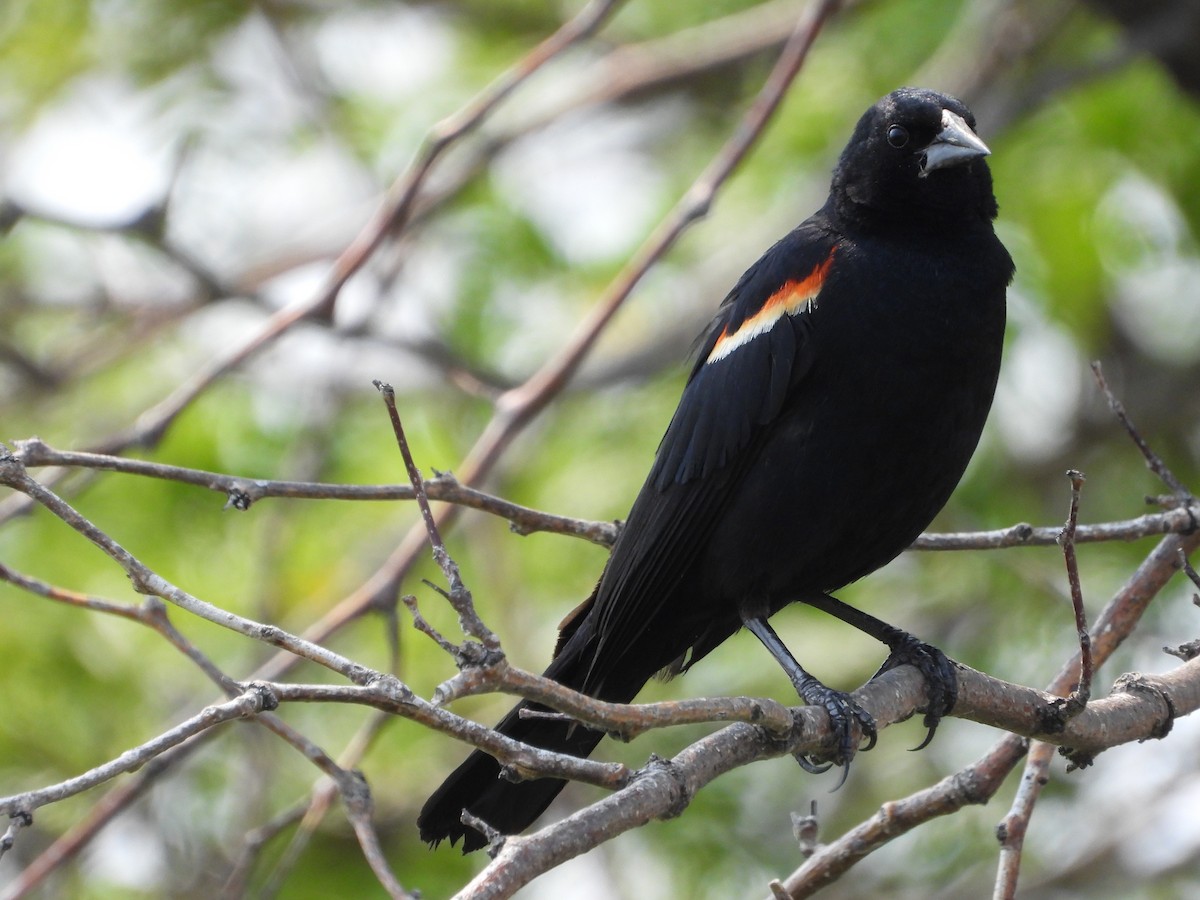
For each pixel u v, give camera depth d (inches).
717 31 564.4
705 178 384.5
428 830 285.0
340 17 585.9
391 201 382.3
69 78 544.1
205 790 475.5
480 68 591.5
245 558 479.5
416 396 548.7
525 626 491.5
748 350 308.7
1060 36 555.2
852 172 318.7
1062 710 265.6
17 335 557.6
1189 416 536.1
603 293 560.1
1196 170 506.9
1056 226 501.0
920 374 296.7
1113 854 505.0
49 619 454.3
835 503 302.2
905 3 533.6
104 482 473.1
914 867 501.4
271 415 500.4
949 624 512.7
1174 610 485.4
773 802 508.4
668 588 313.6
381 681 193.6
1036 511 511.8
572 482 520.7
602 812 214.2
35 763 449.1
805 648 503.5
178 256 442.3
